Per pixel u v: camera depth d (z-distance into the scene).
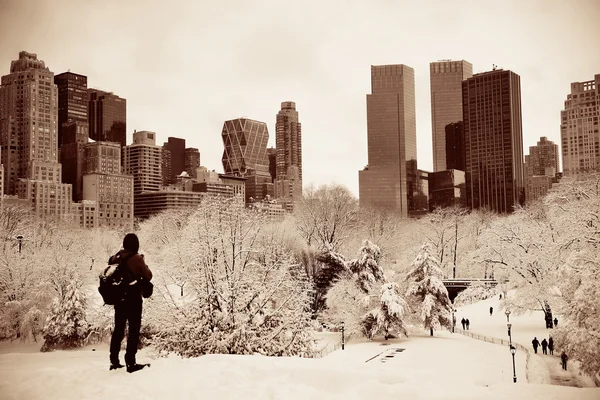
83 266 58.75
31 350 45.31
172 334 19.72
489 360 41.75
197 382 9.28
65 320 44.28
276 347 20.41
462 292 84.69
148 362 11.05
